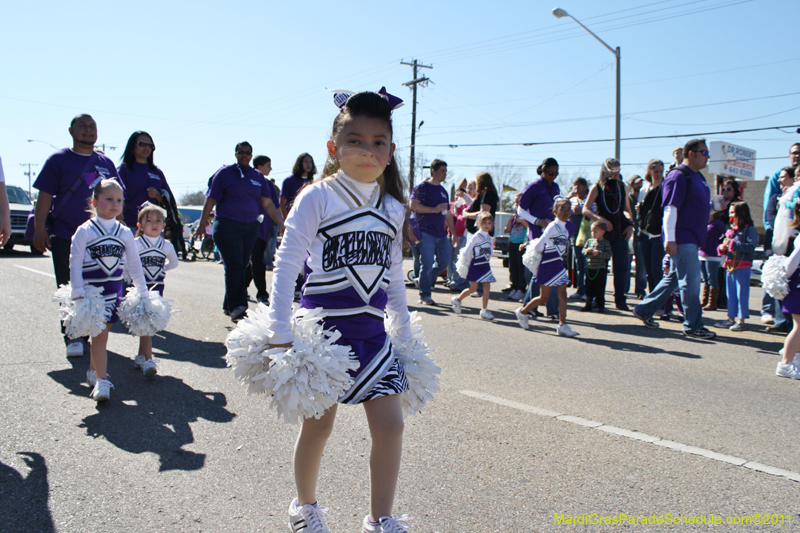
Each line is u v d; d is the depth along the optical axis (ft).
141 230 17.40
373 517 7.00
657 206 26.13
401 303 7.73
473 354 17.87
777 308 22.43
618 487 9.21
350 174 7.03
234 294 21.66
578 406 13.09
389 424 6.88
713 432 11.63
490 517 8.27
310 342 6.49
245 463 9.87
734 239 22.84
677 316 24.95
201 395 13.32
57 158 16.46
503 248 76.54
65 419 11.65
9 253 52.85
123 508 8.32
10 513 8.07
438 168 27.68
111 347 17.61
